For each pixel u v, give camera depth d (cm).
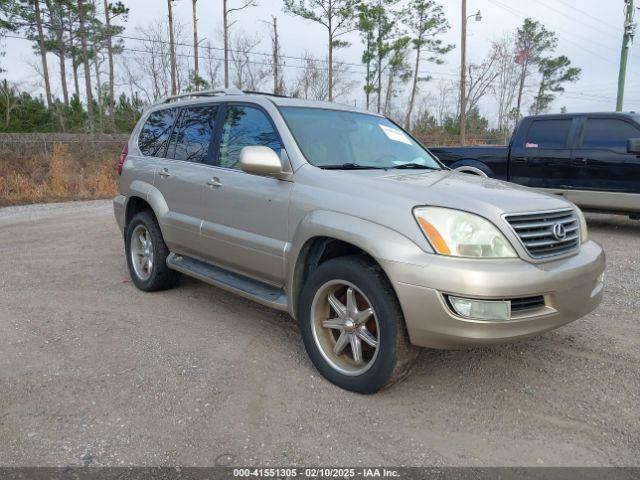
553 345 405
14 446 271
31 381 340
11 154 1795
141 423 293
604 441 281
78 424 291
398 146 450
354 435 285
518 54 4603
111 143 2109
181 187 476
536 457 268
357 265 315
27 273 617
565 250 322
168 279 529
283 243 368
